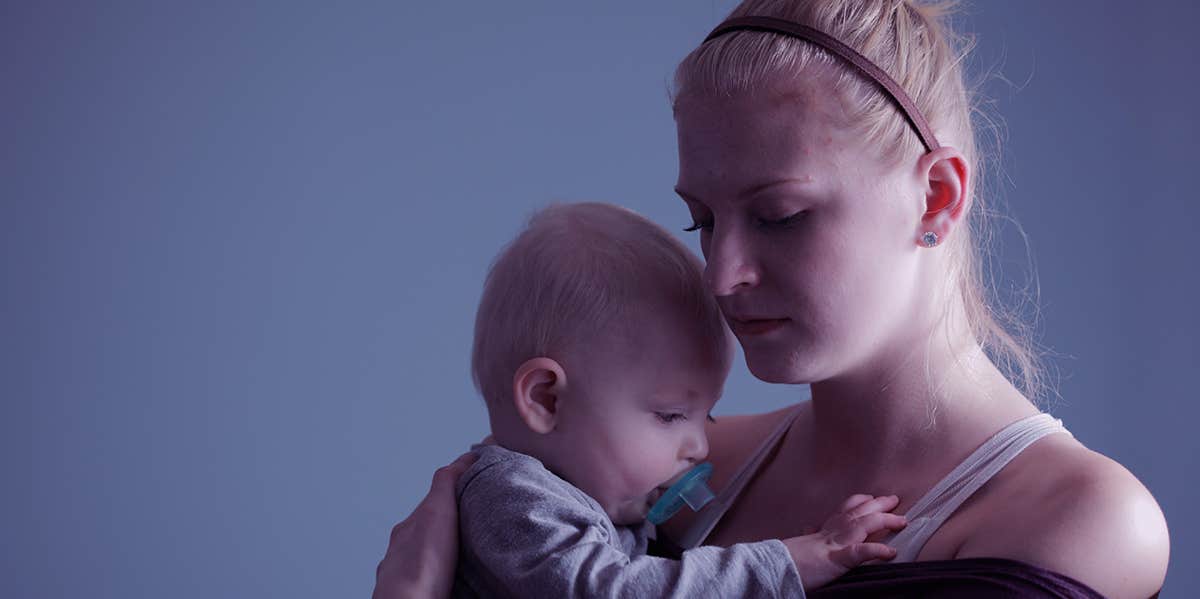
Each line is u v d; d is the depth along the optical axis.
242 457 2.74
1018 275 2.50
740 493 1.30
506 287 1.25
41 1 2.66
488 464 1.22
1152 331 2.53
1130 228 2.53
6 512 2.68
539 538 1.11
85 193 2.70
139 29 2.68
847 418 1.18
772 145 1.02
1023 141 2.54
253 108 2.70
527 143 2.71
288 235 2.72
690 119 1.06
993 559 0.97
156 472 2.72
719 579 1.04
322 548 2.76
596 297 1.20
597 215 1.27
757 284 1.05
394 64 2.70
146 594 2.73
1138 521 0.98
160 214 2.71
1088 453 1.05
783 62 1.03
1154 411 2.53
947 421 1.12
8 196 2.67
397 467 2.77
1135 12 2.52
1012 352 1.38
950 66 1.12
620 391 1.20
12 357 2.68
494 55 2.70
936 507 1.08
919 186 1.06
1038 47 2.55
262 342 2.74
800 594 1.03
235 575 2.75
